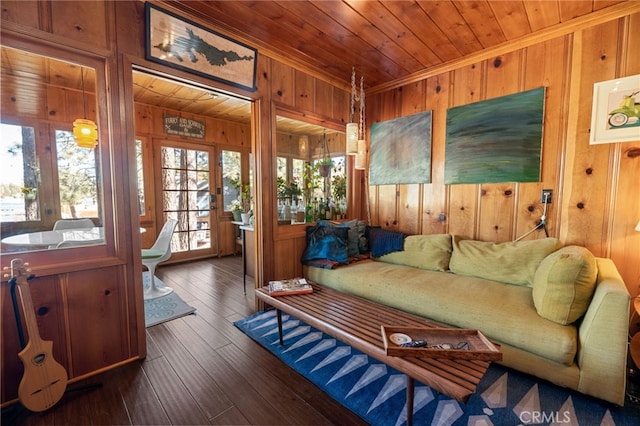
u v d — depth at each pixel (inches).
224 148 195.0
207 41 81.8
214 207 192.7
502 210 96.3
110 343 69.7
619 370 53.4
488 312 67.7
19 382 58.3
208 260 186.7
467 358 47.9
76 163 69.2
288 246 111.1
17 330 57.1
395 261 110.0
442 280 88.0
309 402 58.9
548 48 86.0
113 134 68.2
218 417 55.0
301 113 111.7
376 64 108.3
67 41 61.3
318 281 107.6
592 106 79.4
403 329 57.2
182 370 69.5
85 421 54.1
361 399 59.4
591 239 80.7
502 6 74.7
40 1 58.3
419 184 117.4
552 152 86.5
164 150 170.4
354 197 135.6
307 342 82.0
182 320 97.0
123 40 68.6
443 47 95.7
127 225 71.2
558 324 60.6
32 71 65.8
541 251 81.5
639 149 73.4
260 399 59.7
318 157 122.6
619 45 75.1
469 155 102.3
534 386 62.4
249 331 88.6
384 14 78.5
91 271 66.7
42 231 67.5
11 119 66.4
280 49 98.6
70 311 64.2
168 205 173.3
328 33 88.1
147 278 144.9
